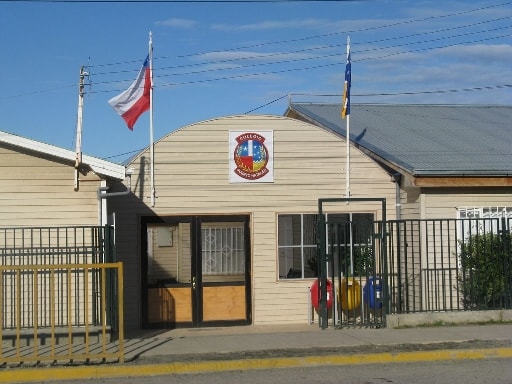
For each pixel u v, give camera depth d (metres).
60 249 13.44
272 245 16.95
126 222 16.44
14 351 12.91
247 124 17.02
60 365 11.79
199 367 11.84
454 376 11.10
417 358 12.60
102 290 12.10
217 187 16.84
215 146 16.89
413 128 21.33
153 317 16.44
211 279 16.70
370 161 17.53
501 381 10.63
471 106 24.67
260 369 11.99
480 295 15.95
